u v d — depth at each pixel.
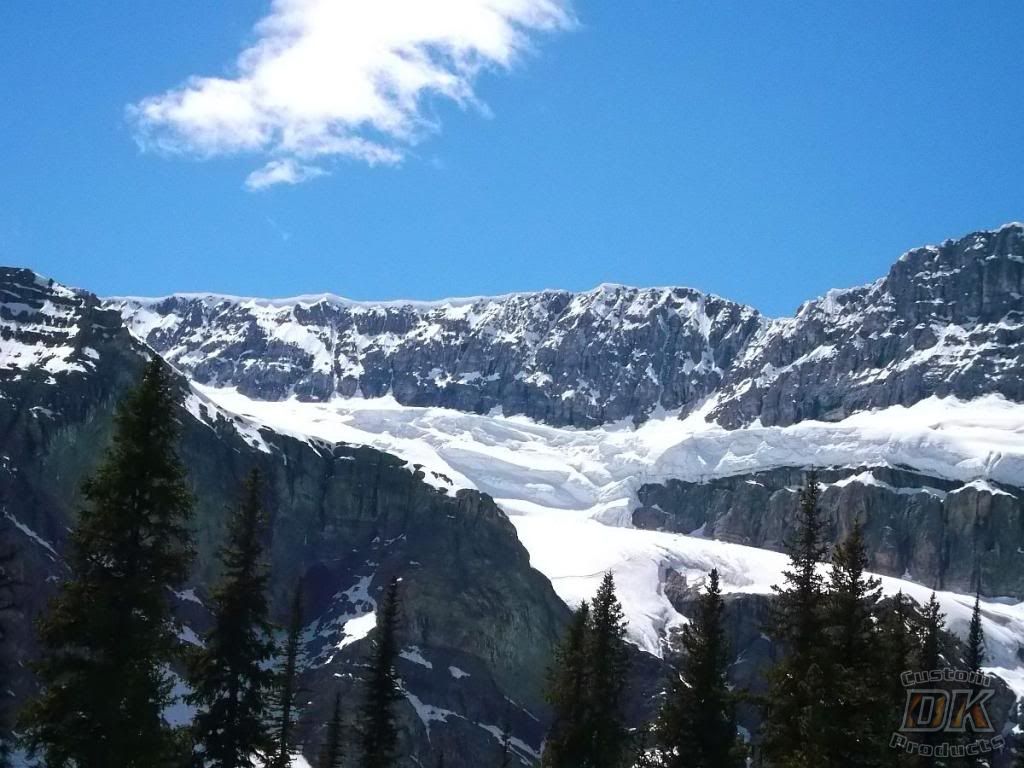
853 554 81.81
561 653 95.56
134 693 66.12
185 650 72.19
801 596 81.69
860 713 78.12
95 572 67.44
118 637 66.44
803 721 77.88
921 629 96.56
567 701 92.94
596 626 95.12
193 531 73.62
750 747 87.12
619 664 95.38
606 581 97.50
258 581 78.25
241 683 77.19
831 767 76.69
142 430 68.81
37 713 66.06
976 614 106.75
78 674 66.56
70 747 65.69
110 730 65.50
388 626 99.81
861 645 79.62
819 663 78.69
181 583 71.69
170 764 70.19
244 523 79.69
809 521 85.44
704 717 87.56
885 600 100.44
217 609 78.00
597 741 91.69
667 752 88.62
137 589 66.62
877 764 77.56
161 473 68.31
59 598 67.69
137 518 67.62
